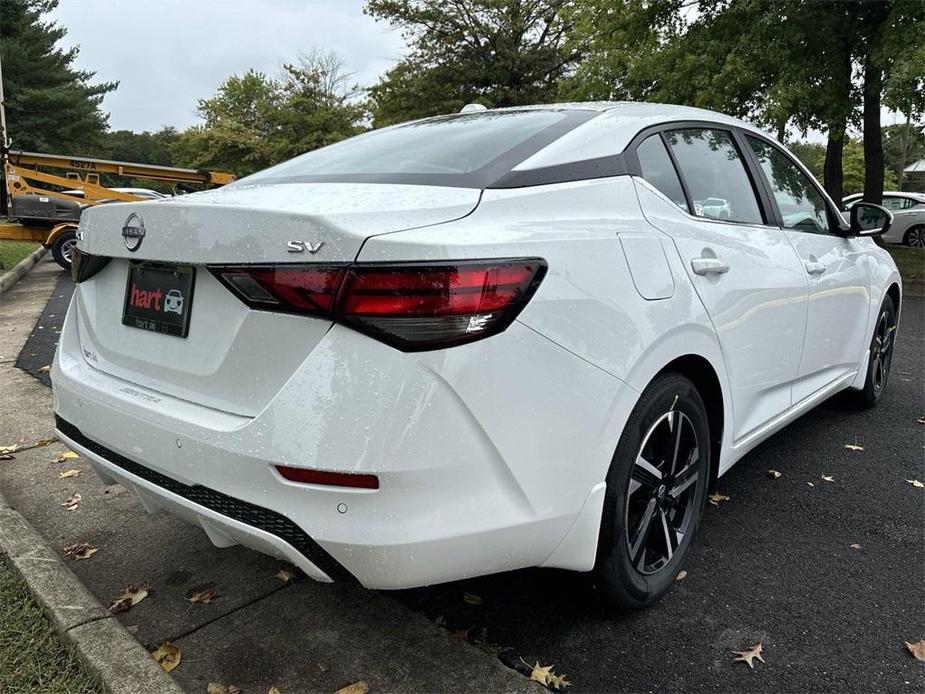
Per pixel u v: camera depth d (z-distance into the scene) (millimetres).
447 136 2490
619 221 2104
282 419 1646
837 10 10719
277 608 2361
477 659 2088
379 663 2078
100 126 38188
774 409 3002
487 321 1628
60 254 12078
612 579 2107
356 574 1664
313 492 1630
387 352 1583
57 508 3088
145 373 2062
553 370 1757
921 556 2672
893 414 4367
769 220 3000
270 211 1681
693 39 12156
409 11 27641
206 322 1869
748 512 3035
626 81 13492
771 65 11156
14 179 13164
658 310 2074
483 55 28312
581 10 14812
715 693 1956
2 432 3979
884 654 2105
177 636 2227
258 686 1997
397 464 1584
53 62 36656
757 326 2646
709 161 2734
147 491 1994
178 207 1869
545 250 1781
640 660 2088
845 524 2926
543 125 2391
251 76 41281
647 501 2232
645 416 2068
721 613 2312
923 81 9617
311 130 37125
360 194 1891
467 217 1765
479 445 1657
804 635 2197
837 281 3398
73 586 2352
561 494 1818
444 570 1698
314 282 1612
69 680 1976
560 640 2182
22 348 6117
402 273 1567
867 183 13008
